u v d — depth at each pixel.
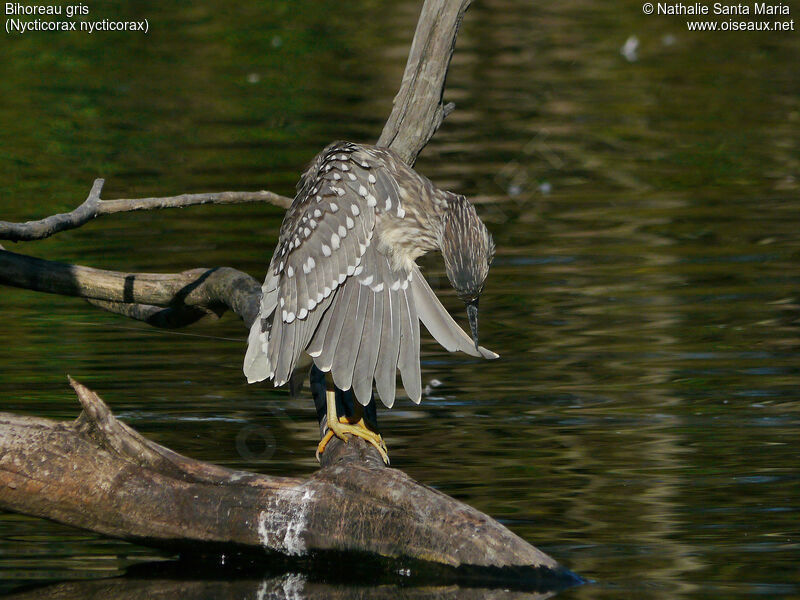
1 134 21.89
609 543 7.90
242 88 25.72
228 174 19.56
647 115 24.17
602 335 12.90
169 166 20.09
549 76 27.27
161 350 12.73
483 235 8.42
